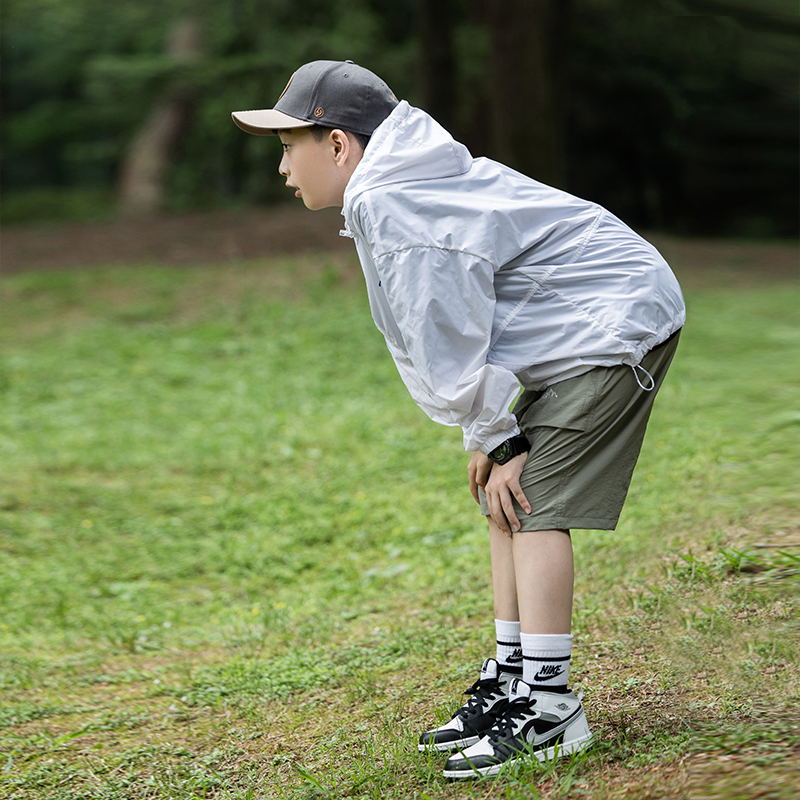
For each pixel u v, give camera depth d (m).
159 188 33.69
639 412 3.16
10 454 10.10
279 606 5.95
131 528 7.92
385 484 8.34
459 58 25.28
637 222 34.12
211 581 6.79
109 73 32.53
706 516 5.61
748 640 3.79
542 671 3.12
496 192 3.18
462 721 3.33
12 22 36.69
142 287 17.27
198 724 4.28
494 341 3.19
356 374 12.48
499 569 3.40
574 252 3.17
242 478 8.95
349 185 3.14
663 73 32.50
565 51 21.50
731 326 13.49
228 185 36.66
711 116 33.91
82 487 8.98
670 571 4.91
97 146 41.03
